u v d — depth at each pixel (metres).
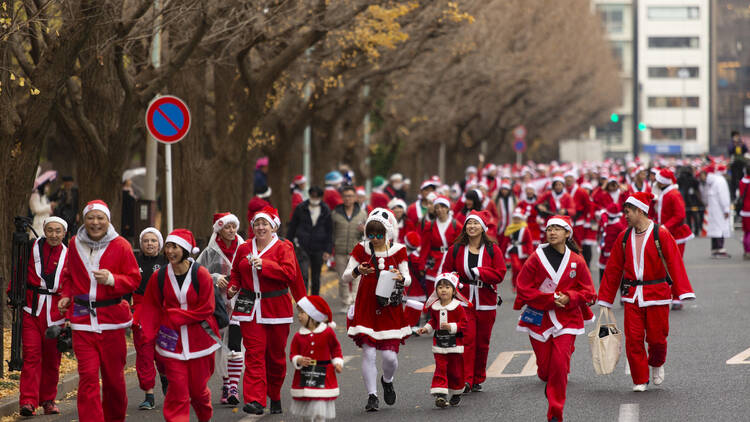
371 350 24.88
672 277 26.00
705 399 24.62
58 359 25.61
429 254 37.16
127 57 47.81
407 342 36.09
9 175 35.59
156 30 41.84
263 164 71.81
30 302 25.12
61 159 97.50
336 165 87.94
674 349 32.19
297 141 87.25
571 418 22.95
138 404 26.48
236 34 47.50
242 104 54.56
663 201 40.91
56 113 40.28
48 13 36.12
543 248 23.56
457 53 99.94
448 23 71.62
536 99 170.88
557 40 143.00
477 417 23.50
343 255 44.97
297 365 21.31
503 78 129.62
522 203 59.34
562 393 22.61
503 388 27.05
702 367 28.95
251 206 43.38
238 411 25.11
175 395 21.62
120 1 37.69
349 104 84.56
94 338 22.22
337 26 51.53
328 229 44.59
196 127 51.56
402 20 64.75
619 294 48.75
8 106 34.91
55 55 34.72
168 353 21.64
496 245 26.67
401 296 25.16
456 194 68.12
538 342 23.38
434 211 37.75
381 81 82.44
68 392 28.42
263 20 49.34
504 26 115.12
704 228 85.00
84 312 22.11
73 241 22.33
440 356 24.70
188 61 47.59
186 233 21.86
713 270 57.16
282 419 24.05
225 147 51.94
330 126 86.06
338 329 39.62
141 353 25.94
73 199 58.25
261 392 24.31
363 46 63.78
